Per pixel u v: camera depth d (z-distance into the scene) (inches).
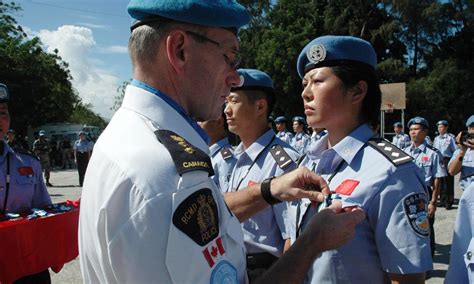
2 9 1133.7
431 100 1304.1
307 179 71.2
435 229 302.4
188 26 45.9
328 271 70.9
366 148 75.1
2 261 110.2
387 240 66.7
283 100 1234.6
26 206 138.9
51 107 1245.7
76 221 129.3
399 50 1402.6
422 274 65.6
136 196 39.8
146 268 39.0
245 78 119.6
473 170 268.8
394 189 67.6
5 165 136.2
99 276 42.9
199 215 41.3
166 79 47.1
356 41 75.5
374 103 77.8
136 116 45.8
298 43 1176.8
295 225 81.9
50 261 120.4
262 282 48.8
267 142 121.6
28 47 1142.3
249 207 75.3
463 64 1357.0
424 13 1334.9
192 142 47.5
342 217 54.4
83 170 601.0
